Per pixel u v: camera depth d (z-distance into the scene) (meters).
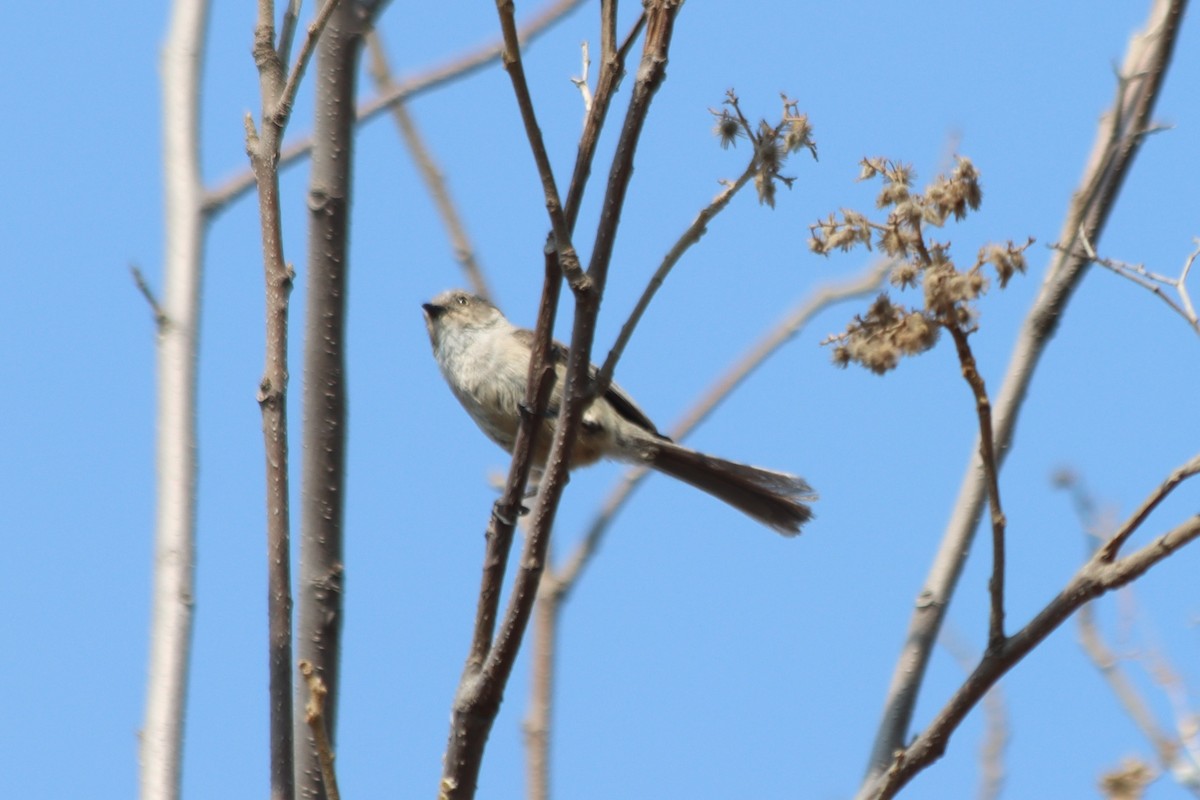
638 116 7.14
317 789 7.89
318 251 8.85
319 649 8.25
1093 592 6.70
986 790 8.55
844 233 6.59
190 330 9.75
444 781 7.52
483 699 7.54
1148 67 9.77
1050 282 9.64
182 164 10.45
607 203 7.29
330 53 9.16
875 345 6.52
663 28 7.12
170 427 9.37
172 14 11.16
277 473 6.82
